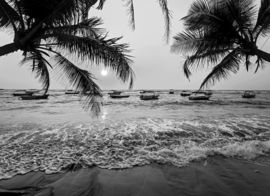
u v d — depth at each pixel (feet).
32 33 8.78
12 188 10.59
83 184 11.05
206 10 15.12
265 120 34.91
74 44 10.75
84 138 22.21
